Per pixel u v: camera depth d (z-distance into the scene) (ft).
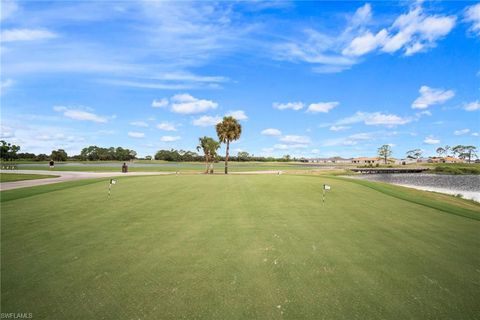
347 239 24.72
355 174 253.65
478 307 13.60
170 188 61.67
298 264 18.86
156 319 12.45
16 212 35.78
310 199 47.29
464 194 108.37
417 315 12.85
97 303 13.82
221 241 24.03
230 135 143.13
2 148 447.83
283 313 12.92
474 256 20.68
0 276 16.92
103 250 21.63
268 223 30.55
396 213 36.81
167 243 23.41
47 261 19.36
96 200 45.24
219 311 13.08
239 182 75.20
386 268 18.30
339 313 12.94
